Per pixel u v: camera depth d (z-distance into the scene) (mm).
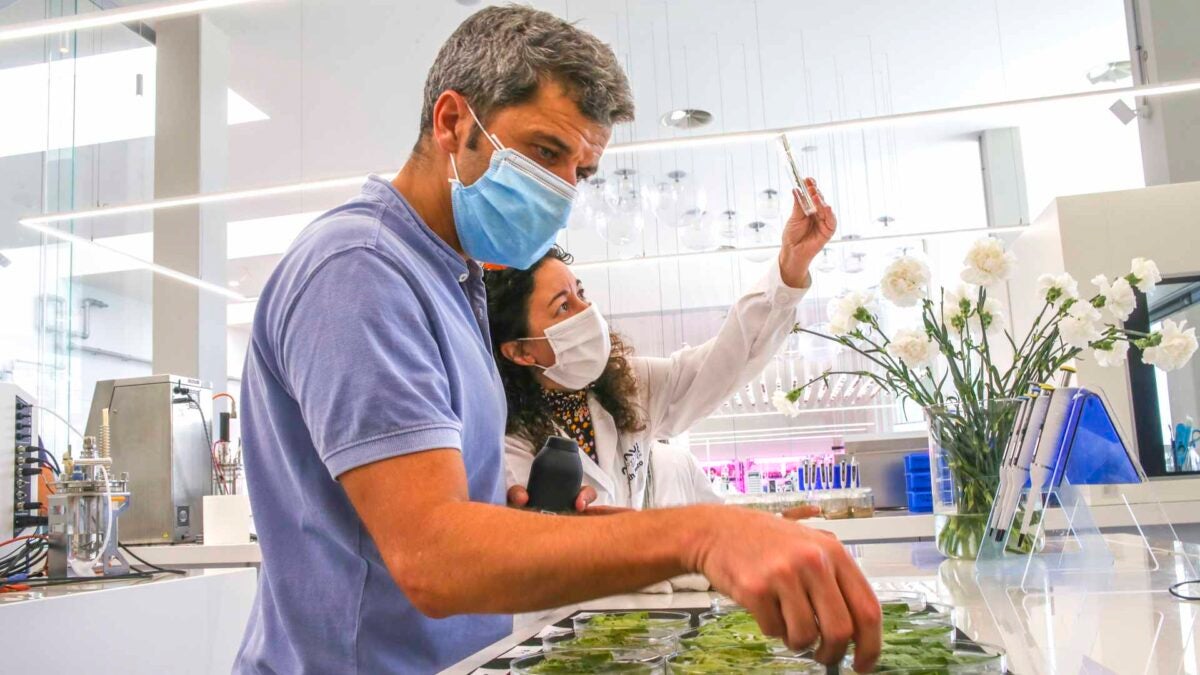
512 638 1098
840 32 6055
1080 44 6324
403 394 828
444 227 1191
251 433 1069
